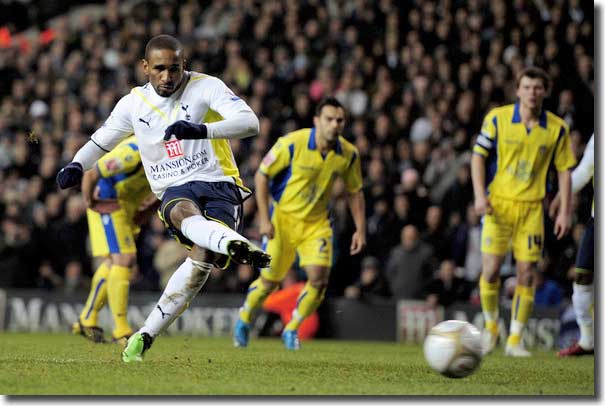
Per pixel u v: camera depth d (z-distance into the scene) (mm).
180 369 11969
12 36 46969
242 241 11078
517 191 19141
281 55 38312
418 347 23547
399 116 33781
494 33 37312
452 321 11672
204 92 12352
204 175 12445
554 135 19047
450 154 31688
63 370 11461
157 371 11594
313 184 19031
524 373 13633
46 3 51844
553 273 28047
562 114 33750
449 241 28828
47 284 30938
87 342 20078
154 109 12414
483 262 19516
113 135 12766
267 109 36000
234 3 42875
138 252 31891
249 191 12906
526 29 36938
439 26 37594
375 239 29625
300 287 27234
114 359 13406
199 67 39250
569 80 34938
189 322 27922
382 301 27453
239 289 29062
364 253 29625
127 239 18812
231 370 12141
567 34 36438
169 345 20266
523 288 19406
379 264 28766
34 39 47094
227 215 12344
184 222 11789
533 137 18969
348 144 19281
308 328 27594
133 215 19031
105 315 27297
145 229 32062
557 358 18781
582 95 34469
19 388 9828
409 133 33469
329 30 40062
